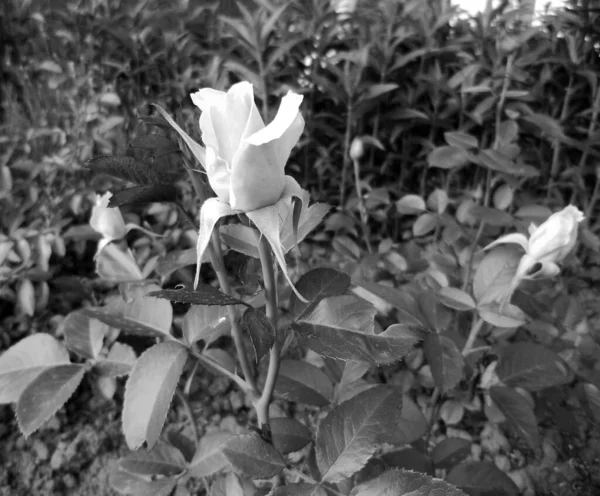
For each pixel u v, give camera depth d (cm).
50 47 90
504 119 65
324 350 19
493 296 31
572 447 47
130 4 81
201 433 51
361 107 67
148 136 20
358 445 21
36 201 69
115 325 27
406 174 79
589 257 68
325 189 82
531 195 69
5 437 51
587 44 65
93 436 52
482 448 48
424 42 72
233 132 15
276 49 69
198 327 26
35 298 61
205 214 16
